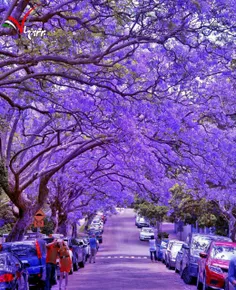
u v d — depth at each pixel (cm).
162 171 2942
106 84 1959
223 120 2533
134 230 9019
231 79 2494
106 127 2291
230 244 2003
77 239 3581
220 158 2522
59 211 4041
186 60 1836
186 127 2394
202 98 2445
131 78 1980
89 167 3603
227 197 3225
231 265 1379
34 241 2084
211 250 1978
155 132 2377
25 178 2586
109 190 4122
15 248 2047
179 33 1617
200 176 2620
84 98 2189
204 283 1909
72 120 2589
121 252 5759
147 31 1608
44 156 2672
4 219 3850
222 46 1819
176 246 3409
